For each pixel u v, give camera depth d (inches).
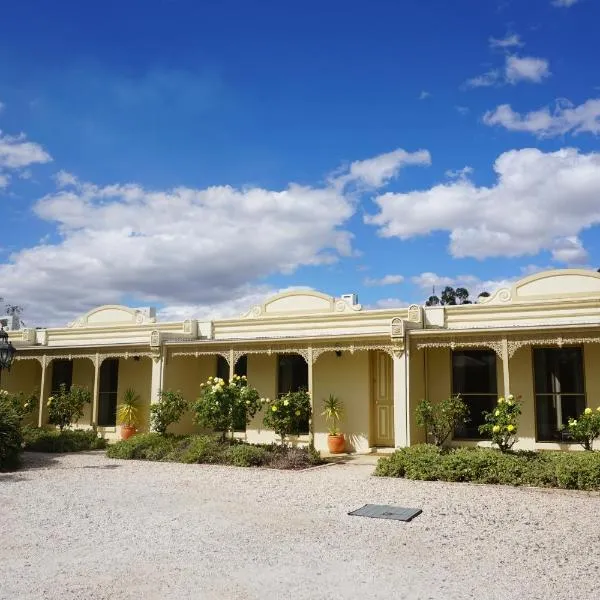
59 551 268.5
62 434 692.1
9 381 834.8
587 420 479.8
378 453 645.9
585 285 581.9
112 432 796.6
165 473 498.0
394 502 373.1
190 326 748.6
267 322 721.0
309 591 216.7
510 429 482.0
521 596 211.8
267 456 553.0
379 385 677.3
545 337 532.4
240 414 595.8
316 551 266.4
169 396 671.8
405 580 228.2
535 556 258.4
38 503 374.3
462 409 564.1
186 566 245.8
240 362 751.7
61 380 863.7
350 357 677.3
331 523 318.3
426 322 632.4
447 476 456.4
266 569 241.4
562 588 219.5
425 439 619.5
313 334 680.4
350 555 260.4
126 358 794.8
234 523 318.7
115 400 816.3
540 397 597.6
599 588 219.3
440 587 220.8
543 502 370.3
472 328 558.6
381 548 270.8
